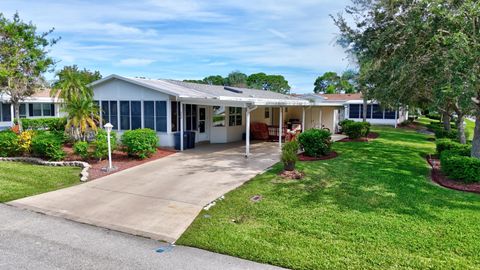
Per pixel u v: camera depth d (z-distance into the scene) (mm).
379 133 22672
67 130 11961
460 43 7066
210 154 12656
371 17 10727
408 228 5410
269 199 6965
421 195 7305
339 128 22781
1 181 8477
